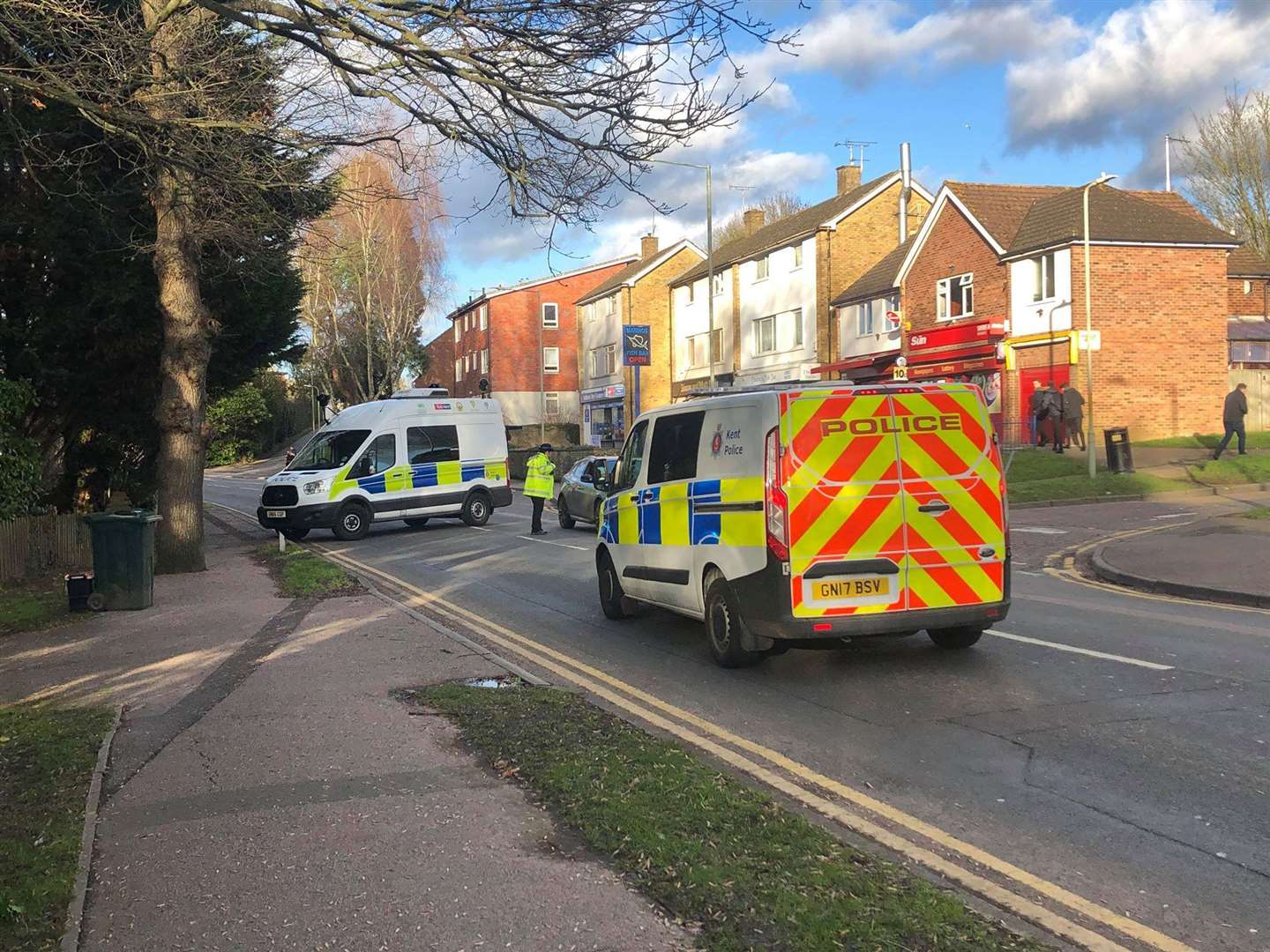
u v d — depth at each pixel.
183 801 4.80
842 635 6.93
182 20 7.30
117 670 7.95
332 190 8.39
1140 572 11.27
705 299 45.84
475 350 63.19
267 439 71.88
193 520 14.18
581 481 19.33
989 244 29.77
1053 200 29.83
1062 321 27.30
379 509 20.27
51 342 15.31
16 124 7.37
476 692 6.75
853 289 36.69
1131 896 3.71
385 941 3.33
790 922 3.32
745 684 7.15
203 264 14.48
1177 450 25.22
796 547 6.88
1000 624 8.97
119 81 6.61
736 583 7.31
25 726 6.21
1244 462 22.03
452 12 5.74
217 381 19.67
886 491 7.04
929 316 32.66
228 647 8.70
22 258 14.64
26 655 8.68
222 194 8.29
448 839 4.19
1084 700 6.41
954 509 7.16
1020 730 5.83
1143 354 27.22
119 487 19.31
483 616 10.44
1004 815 4.54
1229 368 32.03
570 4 5.65
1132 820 4.45
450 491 21.41
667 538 8.44
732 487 7.38
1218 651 7.66
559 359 60.47
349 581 12.57
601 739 5.55
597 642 8.91
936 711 6.29
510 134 6.57
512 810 4.52
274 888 3.77
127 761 5.50
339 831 4.32
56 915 3.56
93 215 13.76
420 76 6.23
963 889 3.74
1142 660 7.42
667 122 6.22
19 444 12.88
